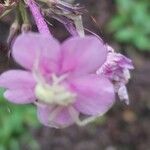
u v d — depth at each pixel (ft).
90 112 0.27
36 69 0.26
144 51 1.02
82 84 0.27
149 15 1.01
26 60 0.26
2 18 0.35
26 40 0.26
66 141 0.91
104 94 0.27
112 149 0.91
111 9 1.04
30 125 0.86
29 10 0.35
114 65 0.33
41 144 0.89
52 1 0.34
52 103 0.26
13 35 0.34
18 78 0.27
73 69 0.27
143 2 1.02
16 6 0.34
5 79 0.27
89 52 0.26
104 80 0.27
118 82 0.33
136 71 0.99
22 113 0.77
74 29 0.34
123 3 1.02
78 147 0.91
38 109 0.28
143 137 0.93
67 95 0.26
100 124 0.93
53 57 0.26
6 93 0.28
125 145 0.92
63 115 0.27
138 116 0.95
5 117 0.77
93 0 1.04
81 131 0.92
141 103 0.96
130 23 1.01
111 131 0.93
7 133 0.79
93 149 0.91
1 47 0.35
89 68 0.27
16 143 0.80
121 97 0.34
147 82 0.98
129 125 0.94
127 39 1.00
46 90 0.26
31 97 0.27
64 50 0.26
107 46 0.34
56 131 0.91
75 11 0.34
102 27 1.02
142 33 1.00
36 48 0.26
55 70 0.27
